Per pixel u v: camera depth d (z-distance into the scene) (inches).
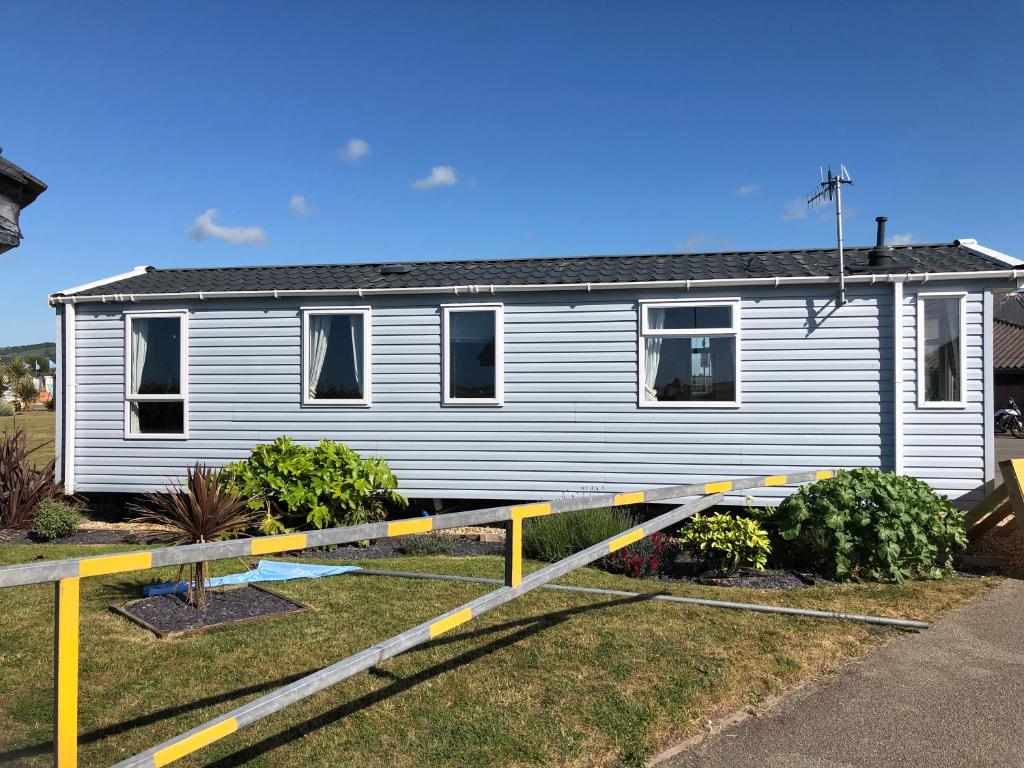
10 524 349.7
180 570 229.3
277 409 378.0
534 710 148.9
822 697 156.9
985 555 285.1
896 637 191.5
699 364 348.2
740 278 337.4
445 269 401.4
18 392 1774.1
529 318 359.9
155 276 431.5
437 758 131.2
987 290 320.2
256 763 129.1
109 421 389.1
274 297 374.0
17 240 136.5
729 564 251.8
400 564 279.1
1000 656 179.0
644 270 367.9
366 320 371.2
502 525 371.2
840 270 328.2
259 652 180.4
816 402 336.2
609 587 239.9
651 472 350.3
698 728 144.3
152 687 159.9
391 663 172.4
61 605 88.6
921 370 325.4
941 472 323.9
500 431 362.6
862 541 250.7
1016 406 1061.8
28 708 148.9
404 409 370.0
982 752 134.4
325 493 318.3
